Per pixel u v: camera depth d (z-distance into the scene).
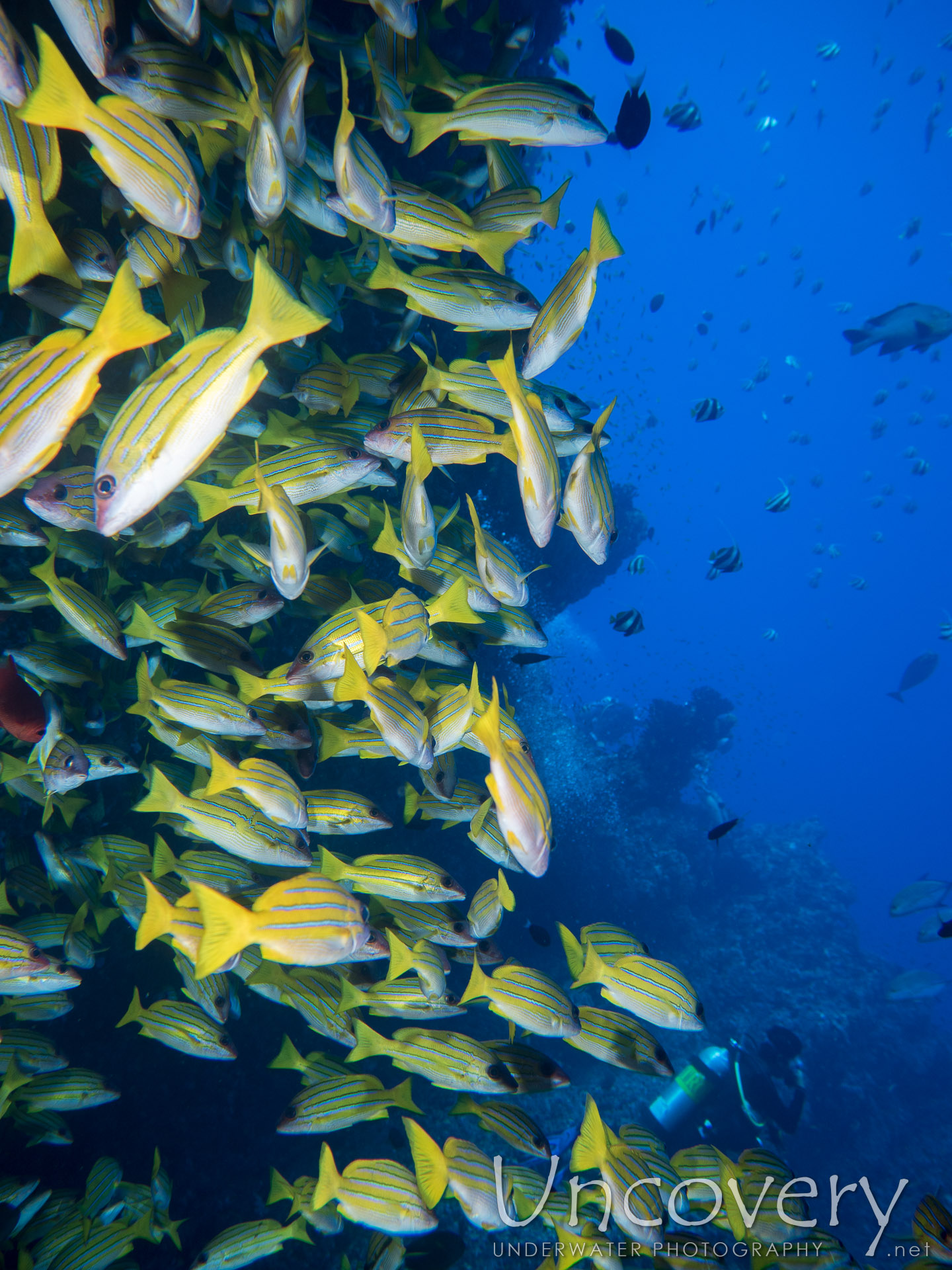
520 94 3.51
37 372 1.94
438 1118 9.00
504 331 4.33
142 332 1.98
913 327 12.20
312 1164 7.96
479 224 3.90
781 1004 15.02
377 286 3.52
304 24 3.29
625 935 3.97
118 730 5.88
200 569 6.56
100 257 3.42
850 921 18.73
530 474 2.64
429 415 3.73
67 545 4.57
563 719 16.80
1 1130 5.63
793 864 20.34
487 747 2.51
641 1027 3.67
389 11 3.39
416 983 3.94
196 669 5.97
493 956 4.30
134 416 1.85
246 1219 7.01
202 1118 7.18
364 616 3.26
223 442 4.86
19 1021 5.57
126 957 6.52
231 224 4.12
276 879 4.39
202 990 4.22
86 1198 4.46
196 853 4.32
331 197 2.96
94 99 4.70
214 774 3.44
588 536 3.07
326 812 4.00
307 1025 7.89
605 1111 10.37
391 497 6.62
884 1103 14.15
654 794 20.38
